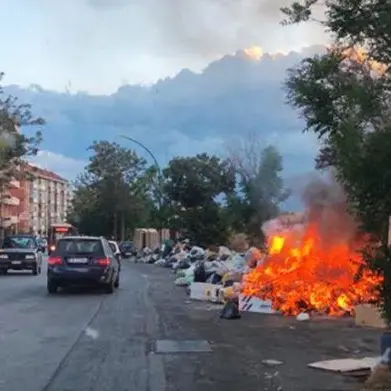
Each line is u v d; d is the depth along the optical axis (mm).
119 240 92750
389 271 6707
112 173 92000
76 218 105062
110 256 21781
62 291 21938
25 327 13172
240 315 14742
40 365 9312
